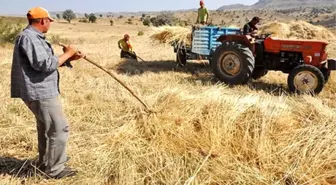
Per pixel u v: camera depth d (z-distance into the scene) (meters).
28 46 3.22
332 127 4.67
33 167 3.98
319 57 7.69
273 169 3.97
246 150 4.25
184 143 4.41
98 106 6.01
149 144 4.40
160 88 7.70
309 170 3.90
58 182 3.74
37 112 3.51
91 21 91.50
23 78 3.34
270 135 4.53
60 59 3.46
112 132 4.86
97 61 11.41
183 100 5.29
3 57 11.45
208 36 10.05
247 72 8.10
